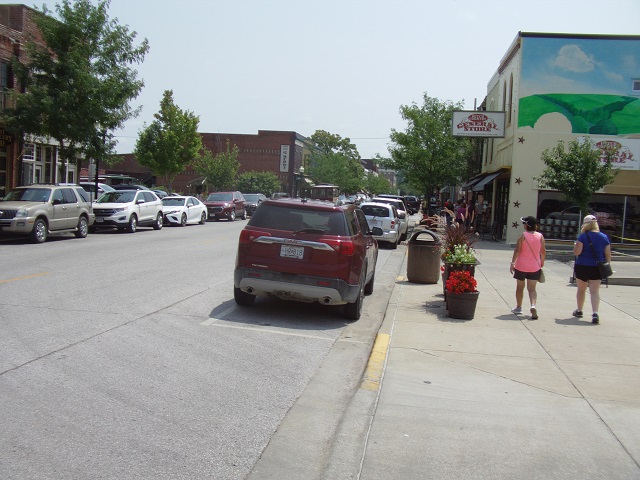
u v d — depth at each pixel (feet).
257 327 29.07
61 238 70.18
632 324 32.99
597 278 33.17
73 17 77.77
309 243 30.07
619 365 24.79
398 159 121.49
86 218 71.67
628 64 79.51
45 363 21.24
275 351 25.05
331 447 16.02
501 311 36.01
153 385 19.77
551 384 22.09
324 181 254.68
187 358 23.03
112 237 74.23
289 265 30.17
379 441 16.57
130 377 20.36
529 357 25.70
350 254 30.25
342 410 18.90
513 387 21.66
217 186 201.57
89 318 28.27
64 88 77.46
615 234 80.64
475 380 22.34
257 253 30.63
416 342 27.63
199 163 211.00
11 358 21.56
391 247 78.84
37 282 37.09
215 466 14.51
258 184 214.90
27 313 28.58
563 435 17.42
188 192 209.36
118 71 81.05
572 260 66.69
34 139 81.97
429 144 118.83
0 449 14.58
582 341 28.76
